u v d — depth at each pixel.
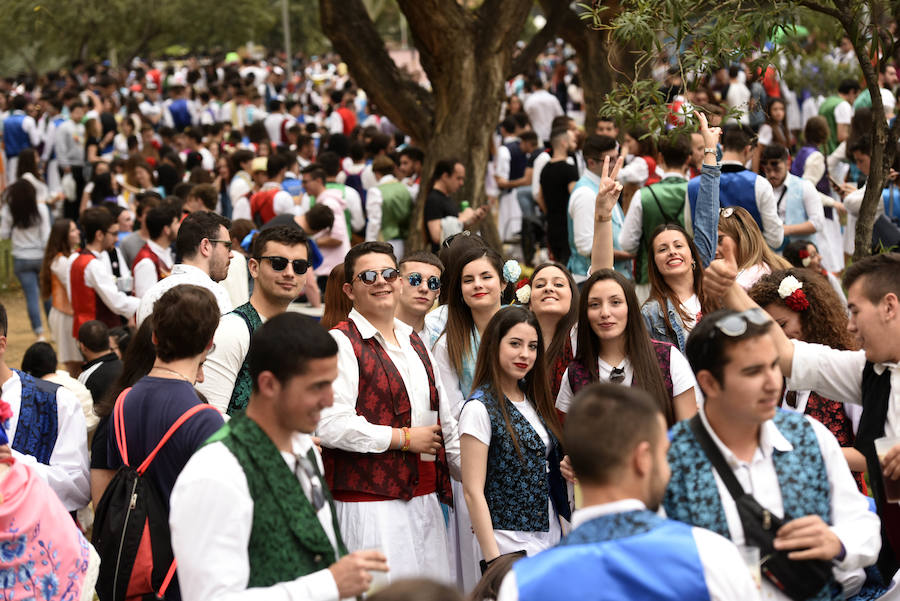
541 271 4.82
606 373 4.48
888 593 3.29
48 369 5.71
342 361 4.28
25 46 21.69
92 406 5.80
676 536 2.46
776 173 7.88
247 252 8.59
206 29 27.58
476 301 4.94
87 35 24.48
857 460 3.52
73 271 8.30
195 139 16.66
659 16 4.95
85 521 5.70
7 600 3.39
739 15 4.97
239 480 2.80
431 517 4.43
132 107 20.89
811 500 2.94
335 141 14.05
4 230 11.72
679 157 7.04
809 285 4.48
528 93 22.19
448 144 10.19
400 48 41.50
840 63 14.66
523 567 2.51
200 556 2.74
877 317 3.27
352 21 10.31
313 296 10.15
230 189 12.98
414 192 11.47
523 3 10.13
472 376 5.04
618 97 5.30
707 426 2.97
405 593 1.86
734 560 2.45
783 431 3.02
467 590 4.66
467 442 4.27
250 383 4.67
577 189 7.86
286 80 32.91
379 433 4.19
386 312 4.41
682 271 5.23
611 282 4.41
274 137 19.45
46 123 17.41
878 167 5.00
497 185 14.20
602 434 2.55
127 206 12.65
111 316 8.44
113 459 3.82
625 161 9.64
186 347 3.79
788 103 15.58
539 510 4.32
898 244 7.56
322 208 10.27
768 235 7.04
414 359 4.49
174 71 31.42
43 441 4.30
